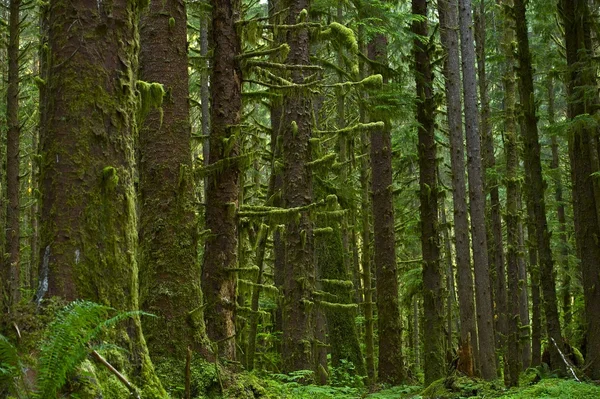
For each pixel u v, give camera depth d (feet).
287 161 37.32
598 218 40.29
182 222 22.17
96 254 14.92
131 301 15.48
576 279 71.97
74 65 15.28
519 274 68.08
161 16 23.16
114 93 15.64
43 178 15.15
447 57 54.60
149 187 22.18
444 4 55.01
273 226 26.78
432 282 46.42
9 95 41.45
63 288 14.46
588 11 41.52
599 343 39.09
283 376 32.42
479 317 49.62
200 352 21.11
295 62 37.45
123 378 13.43
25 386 11.64
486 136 67.10
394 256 49.73
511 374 43.65
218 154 25.79
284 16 37.86
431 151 47.29
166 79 22.86
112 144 15.48
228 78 26.32
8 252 40.16
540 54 56.03
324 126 70.03
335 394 33.81
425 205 46.96
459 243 50.44
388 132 48.55
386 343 48.62
